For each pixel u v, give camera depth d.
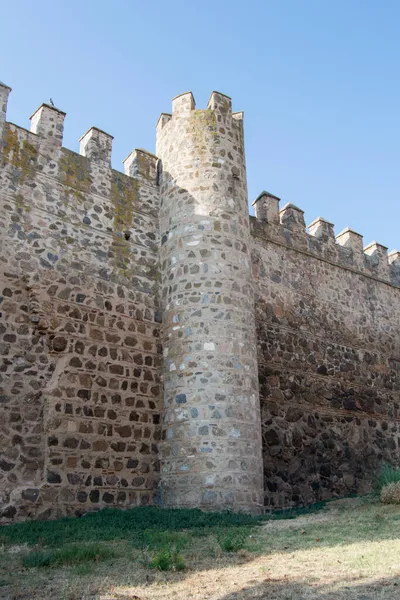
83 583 6.16
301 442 15.04
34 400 11.02
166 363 12.86
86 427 11.52
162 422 12.53
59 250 12.44
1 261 11.49
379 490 13.13
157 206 14.65
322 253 18.16
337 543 7.90
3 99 12.73
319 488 14.90
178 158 14.39
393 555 6.88
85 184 13.48
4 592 5.88
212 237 13.33
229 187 14.02
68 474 10.98
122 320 12.87
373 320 18.72
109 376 12.20
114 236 13.52
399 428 17.83
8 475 10.30
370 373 17.80
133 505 11.61
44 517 10.40
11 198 12.08
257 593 5.60
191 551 7.71
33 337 11.44
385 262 20.28
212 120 14.52
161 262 13.98
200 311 12.72
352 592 5.48
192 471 11.48
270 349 15.42
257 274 16.02
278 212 17.52
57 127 13.47
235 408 12.01
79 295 12.40
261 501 11.77
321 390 16.17
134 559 7.24
